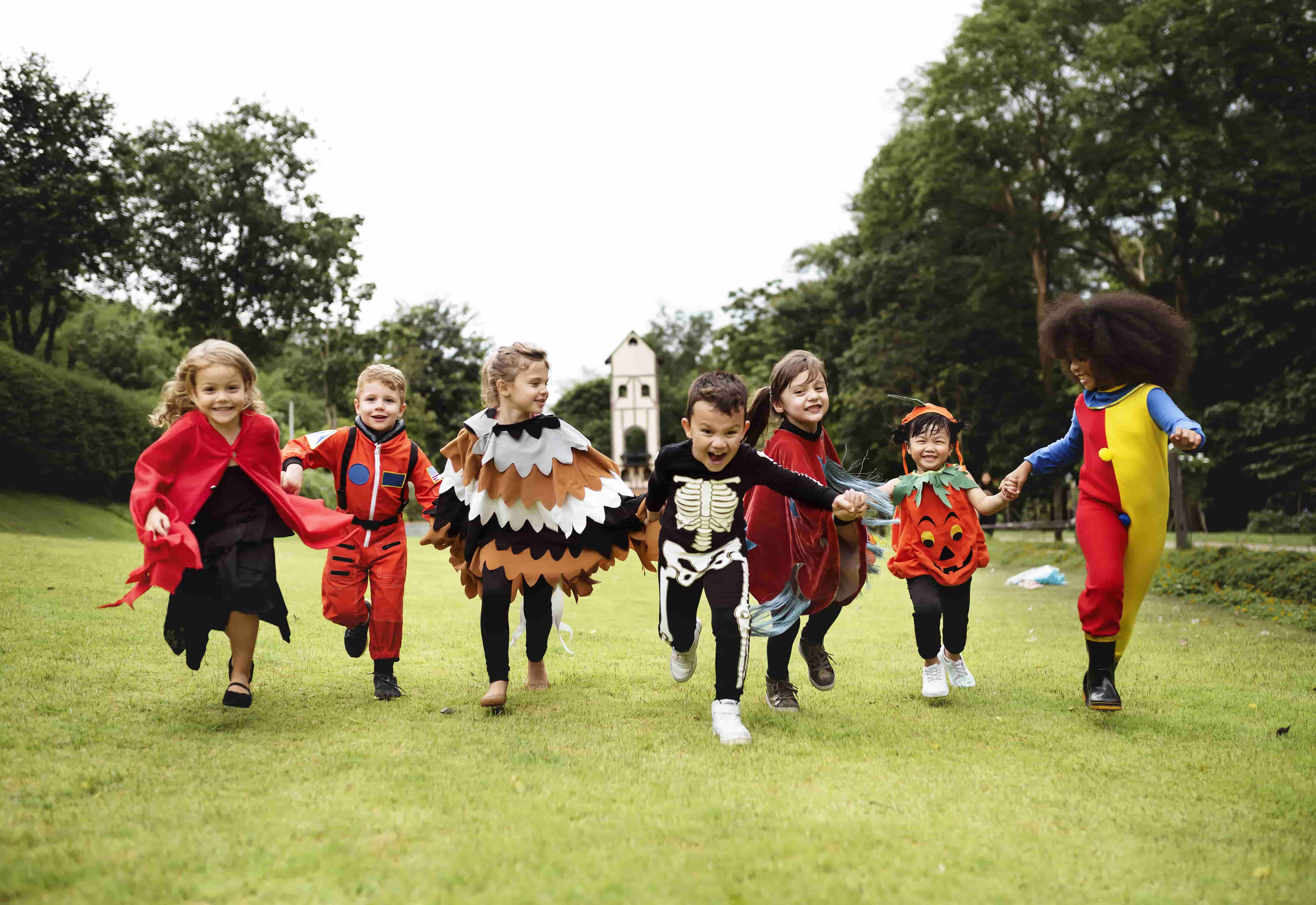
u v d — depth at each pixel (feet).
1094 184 77.25
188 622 11.48
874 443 94.22
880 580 34.83
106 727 10.62
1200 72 71.51
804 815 8.25
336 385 94.84
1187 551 33.30
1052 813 8.45
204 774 9.05
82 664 13.60
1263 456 74.18
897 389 90.07
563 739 10.77
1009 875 7.04
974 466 93.50
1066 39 78.48
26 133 70.38
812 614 13.44
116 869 6.77
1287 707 12.92
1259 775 9.66
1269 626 21.77
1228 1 68.69
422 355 151.33
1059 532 46.80
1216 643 19.02
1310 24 70.03
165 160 82.64
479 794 8.63
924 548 13.99
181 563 10.81
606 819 8.01
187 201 83.71
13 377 57.57
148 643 15.37
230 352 11.68
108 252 75.51
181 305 85.35
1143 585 12.21
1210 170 70.38
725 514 11.67
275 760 9.61
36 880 6.52
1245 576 27.37
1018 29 75.10
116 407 63.57
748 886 6.70
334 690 13.29
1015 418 88.22
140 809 8.00
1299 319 74.43
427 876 6.77
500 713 12.10
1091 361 12.34
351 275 89.97
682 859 7.16
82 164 73.00
